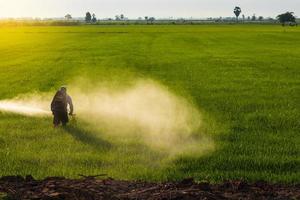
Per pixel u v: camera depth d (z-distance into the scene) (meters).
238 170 12.13
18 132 16.48
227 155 13.59
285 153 13.87
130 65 42.34
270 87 28.88
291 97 25.06
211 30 142.12
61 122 17.92
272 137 15.98
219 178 11.44
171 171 11.97
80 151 14.00
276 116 19.77
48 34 115.56
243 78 33.38
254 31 133.88
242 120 19.14
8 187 9.09
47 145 14.66
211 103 23.22
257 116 19.73
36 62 45.28
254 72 37.44
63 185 9.20
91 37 100.25
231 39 93.06
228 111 21.19
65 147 14.38
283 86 29.30
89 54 55.28
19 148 14.30
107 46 70.69
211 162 12.82
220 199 8.60
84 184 9.39
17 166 12.25
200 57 51.75
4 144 14.84
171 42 82.06
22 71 37.31
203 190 9.23
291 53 59.12
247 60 48.50
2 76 34.09
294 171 12.16
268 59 50.00
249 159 13.03
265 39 93.12
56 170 11.88
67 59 48.50
